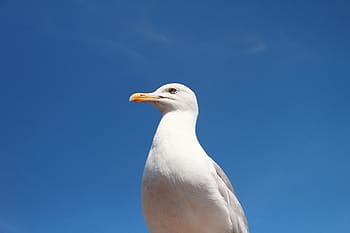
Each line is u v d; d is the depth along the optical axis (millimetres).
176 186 1137
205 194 1134
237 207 1188
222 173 1208
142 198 1178
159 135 1193
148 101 1271
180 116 1237
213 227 1149
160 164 1153
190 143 1185
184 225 1148
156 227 1170
